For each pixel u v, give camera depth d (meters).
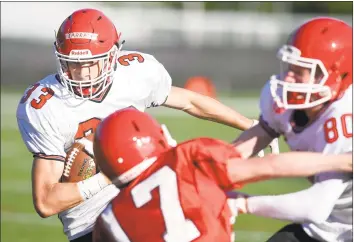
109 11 49.25
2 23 47.59
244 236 17.36
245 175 7.82
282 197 8.46
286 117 9.34
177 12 49.31
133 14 49.09
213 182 7.90
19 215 19.39
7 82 44.31
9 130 32.72
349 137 8.59
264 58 44.81
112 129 8.01
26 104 10.55
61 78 10.36
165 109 38.44
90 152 10.49
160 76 11.16
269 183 23.03
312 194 8.43
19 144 29.72
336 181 8.43
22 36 47.22
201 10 49.16
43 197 10.19
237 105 38.00
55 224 18.59
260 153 10.59
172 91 11.44
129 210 7.98
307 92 8.61
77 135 10.51
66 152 10.59
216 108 11.62
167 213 7.82
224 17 49.06
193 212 7.81
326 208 8.41
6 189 22.20
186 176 7.89
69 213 10.61
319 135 8.84
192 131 32.22
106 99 10.59
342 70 8.64
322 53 8.54
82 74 10.19
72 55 10.04
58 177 10.46
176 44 47.09
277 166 7.80
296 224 9.76
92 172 10.50
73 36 10.08
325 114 8.79
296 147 9.24
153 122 8.20
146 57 11.20
